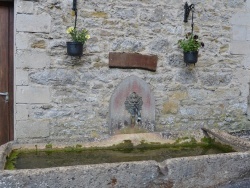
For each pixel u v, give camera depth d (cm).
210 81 420
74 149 304
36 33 352
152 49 394
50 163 278
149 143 328
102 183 232
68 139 307
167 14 396
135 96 386
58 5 356
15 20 345
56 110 365
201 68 415
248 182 273
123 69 385
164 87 402
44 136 363
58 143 300
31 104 356
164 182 248
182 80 408
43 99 360
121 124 384
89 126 378
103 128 382
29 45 350
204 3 409
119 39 381
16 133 354
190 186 255
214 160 261
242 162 270
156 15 392
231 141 309
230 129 434
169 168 248
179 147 331
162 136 335
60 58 362
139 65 388
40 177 219
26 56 350
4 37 357
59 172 222
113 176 235
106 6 374
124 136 325
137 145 324
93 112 378
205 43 414
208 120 423
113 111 381
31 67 353
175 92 407
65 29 361
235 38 425
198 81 415
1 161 235
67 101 368
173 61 402
